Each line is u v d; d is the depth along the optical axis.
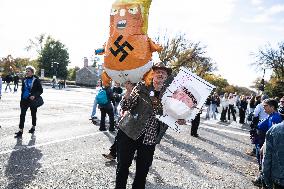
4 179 4.83
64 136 8.85
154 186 5.22
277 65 55.44
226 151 9.23
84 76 88.44
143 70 3.70
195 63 46.25
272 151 3.35
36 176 5.11
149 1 3.79
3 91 29.47
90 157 6.68
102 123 10.45
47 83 61.91
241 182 6.07
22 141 7.67
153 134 3.49
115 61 3.71
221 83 69.69
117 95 14.05
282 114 4.23
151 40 3.82
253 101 18.03
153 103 3.45
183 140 10.31
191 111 3.32
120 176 3.52
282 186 3.28
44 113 14.05
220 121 19.05
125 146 3.50
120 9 3.74
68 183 4.91
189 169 6.62
